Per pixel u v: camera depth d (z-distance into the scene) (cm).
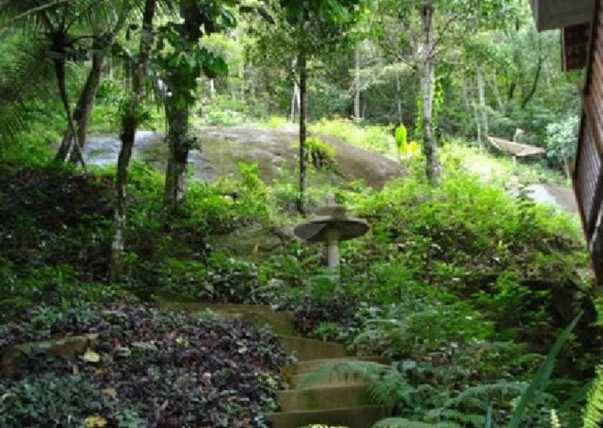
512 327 669
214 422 419
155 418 408
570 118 2097
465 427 408
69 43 957
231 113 2044
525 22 1306
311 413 448
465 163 1767
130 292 702
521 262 972
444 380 470
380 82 2280
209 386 459
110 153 1367
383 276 727
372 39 1374
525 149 2139
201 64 697
